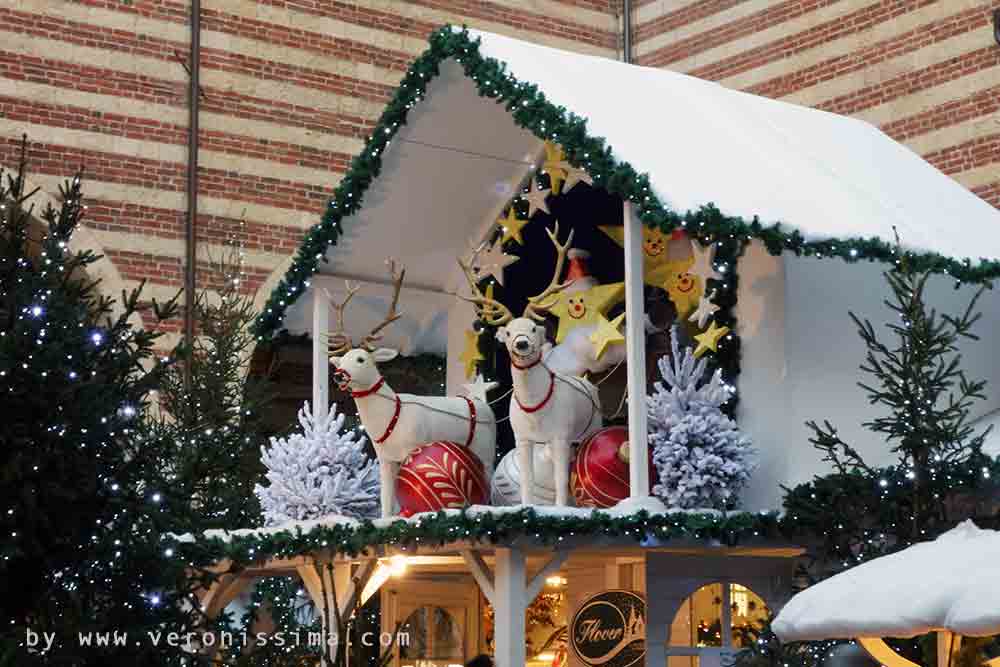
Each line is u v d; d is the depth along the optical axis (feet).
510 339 37.86
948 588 25.81
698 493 37.37
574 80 40.70
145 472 32.55
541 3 67.92
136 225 57.47
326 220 44.80
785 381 38.75
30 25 56.49
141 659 30.27
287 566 44.98
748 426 39.40
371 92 62.80
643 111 40.65
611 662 40.96
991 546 27.25
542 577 36.22
